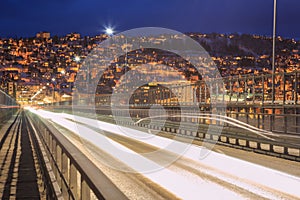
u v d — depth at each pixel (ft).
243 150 63.05
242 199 28.25
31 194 32.09
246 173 40.29
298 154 55.01
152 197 28.96
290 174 39.75
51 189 24.43
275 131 63.41
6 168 45.85
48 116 199.00
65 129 120.98
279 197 29.12
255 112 71.46
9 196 31.27
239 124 75.56
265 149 58.90
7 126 143.64
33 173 42.42
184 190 31.42
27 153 60.54
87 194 13.03
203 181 35.50
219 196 29.25
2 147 70.03
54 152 28.78
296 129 57.93
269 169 43.21
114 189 10.43
